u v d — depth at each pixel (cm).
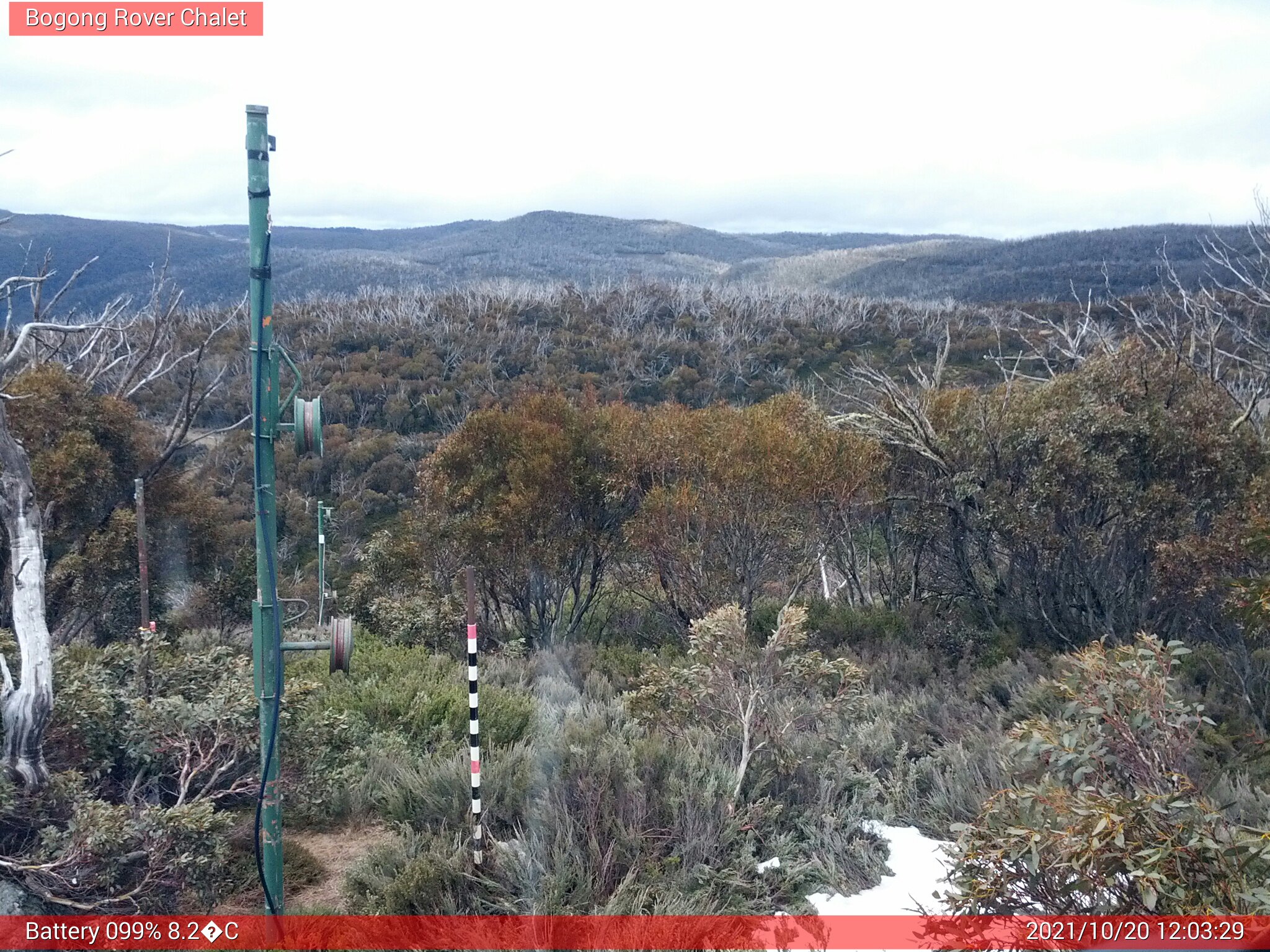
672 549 1212
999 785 645
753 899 536
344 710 795
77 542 1313
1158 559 1020
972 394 1355
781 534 1203
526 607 1354
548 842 552
